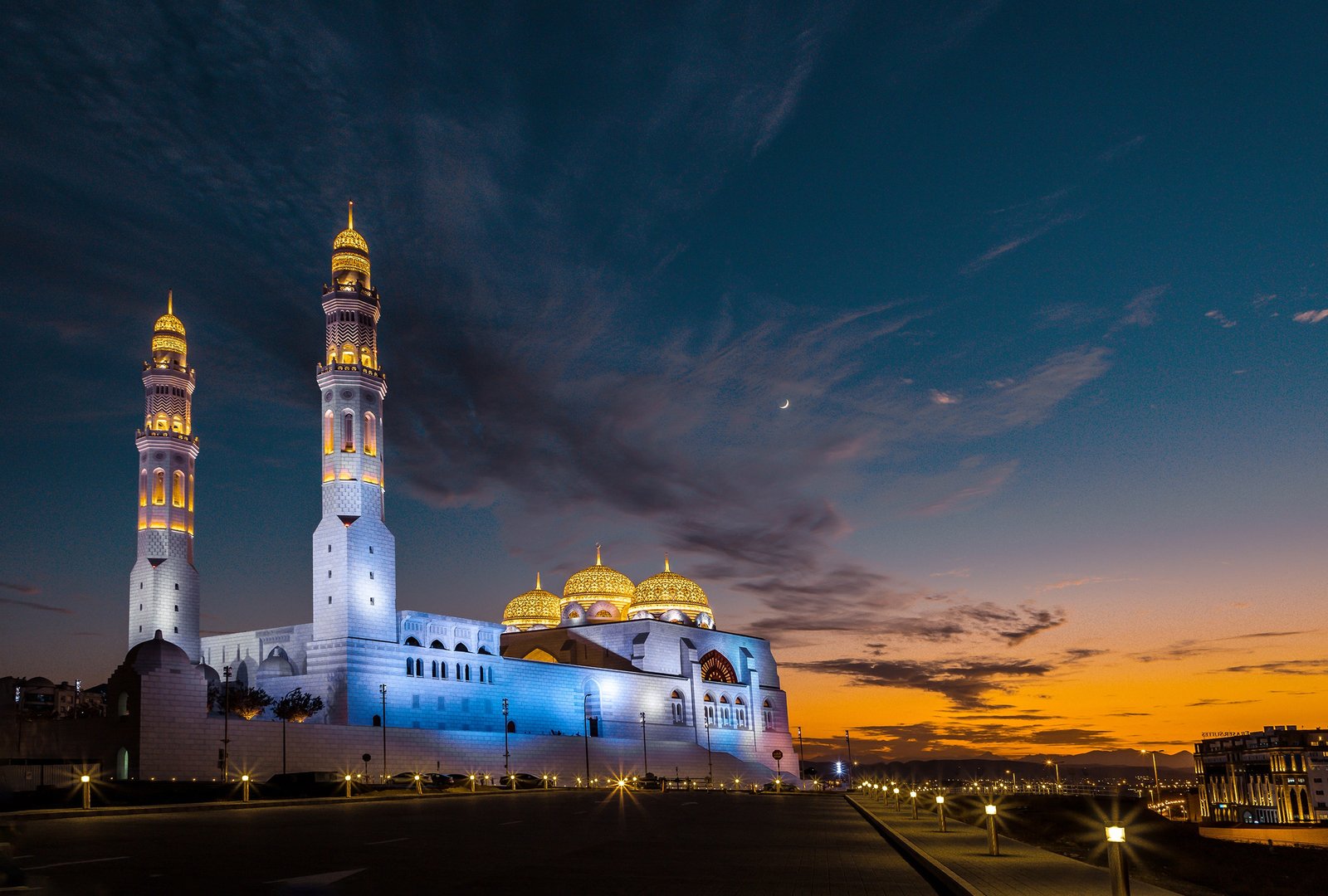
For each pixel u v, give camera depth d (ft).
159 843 142.82
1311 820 531.50
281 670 472.44
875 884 103.76
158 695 359.05
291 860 118.32
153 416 512.22
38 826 180.86
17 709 417.08
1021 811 477.36
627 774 568.00
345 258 498.28
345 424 477.36
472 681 515.91
